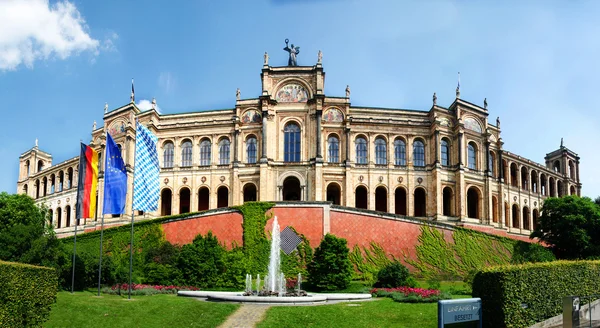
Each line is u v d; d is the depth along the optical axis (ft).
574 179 412.98
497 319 100.68
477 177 301.02
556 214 237.86
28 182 417.90
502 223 317.42
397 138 302.25
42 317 103.71
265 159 282.77
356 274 200.54
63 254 151.64
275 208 215.51
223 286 173.99
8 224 224.33
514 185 369.71
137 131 145.89
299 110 294.66
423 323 106.83
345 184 287.28
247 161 295.69
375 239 217.77
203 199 305.94
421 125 302.25
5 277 96.07
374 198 291.58
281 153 291.99
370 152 297.53
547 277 108.78
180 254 178.09
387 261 214.48
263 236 211.20
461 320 92.73
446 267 220.64
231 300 127.03
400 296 140.15
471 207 315.78
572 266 114.93
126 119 308.60
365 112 304.71
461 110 302.86
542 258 215.51
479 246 234.38
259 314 112.98
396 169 295.69
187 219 223.10
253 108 298.35
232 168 290.15
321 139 290.15
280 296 132.87
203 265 173.78
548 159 416.26
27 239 157.79
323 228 212.23
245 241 210.38
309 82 298.35
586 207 233.35
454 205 292.40
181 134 305.73
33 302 101.76
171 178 301.02
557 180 393.09
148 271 177.88
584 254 226.99
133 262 196.44
